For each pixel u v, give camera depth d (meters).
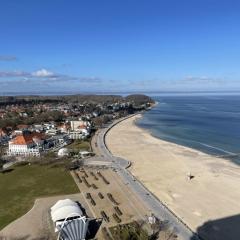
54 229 80.69
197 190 110.75
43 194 105.88
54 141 193.25
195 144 195.25
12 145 172.25
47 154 163.25
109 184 115.56
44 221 85.56
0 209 94.38
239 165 144.88
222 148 181.50
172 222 83.69
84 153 164.00
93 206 94.62
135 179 121.88
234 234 78.88
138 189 110.00
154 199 100.44
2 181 121.44
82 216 80.75
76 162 144.38
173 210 93.25
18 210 93.25
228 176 127.44
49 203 97.75
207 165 144.38
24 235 78.44
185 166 142.62
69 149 175.50
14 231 80.50
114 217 86.56
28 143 171.75
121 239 73.56
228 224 84.25
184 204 98.00
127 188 111.00
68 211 83.25
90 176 125.56
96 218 86.38
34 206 95.75
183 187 113.94
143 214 88.81
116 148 186.00
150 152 173.50
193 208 94.88
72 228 74.88
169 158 158.62
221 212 91.94
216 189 111.81
